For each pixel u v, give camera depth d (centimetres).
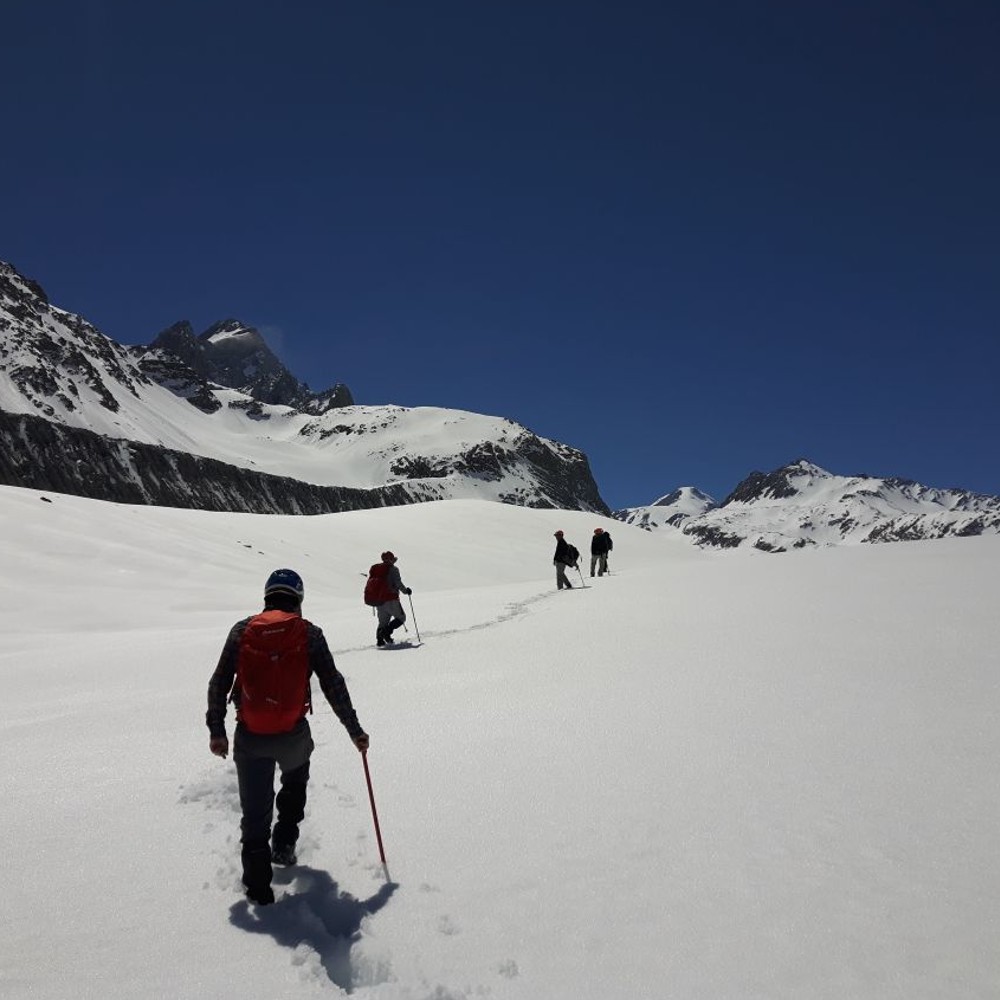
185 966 343
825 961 338
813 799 518
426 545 5309
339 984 344
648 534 7431
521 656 1118
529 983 329
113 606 2534
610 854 447
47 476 16312
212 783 579
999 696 748
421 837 482
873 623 1173
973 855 433
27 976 334
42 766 673
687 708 760
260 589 3147
